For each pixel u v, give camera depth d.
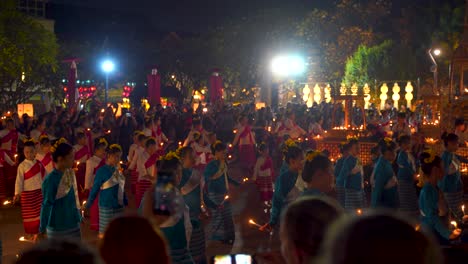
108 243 2.51
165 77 45.75
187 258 6.12
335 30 44.75
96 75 42.59
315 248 2.61
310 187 5.90
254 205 13.80
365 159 17.28
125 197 9.94
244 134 18.59
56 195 7.66
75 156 13.84
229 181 10.24
